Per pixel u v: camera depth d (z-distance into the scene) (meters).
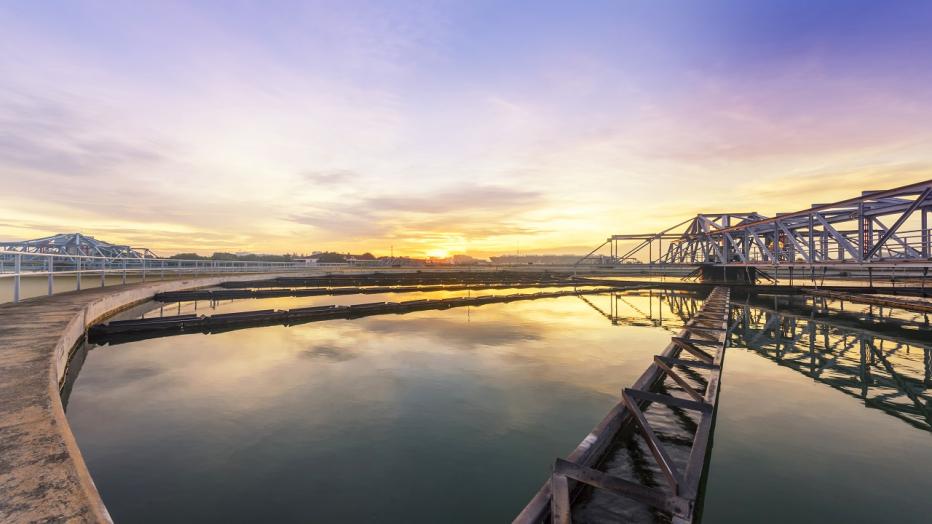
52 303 14.30
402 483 5.90
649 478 5.49
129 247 68.06
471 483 5.93
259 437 7.36
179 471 6.11
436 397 9.69
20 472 3.19
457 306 30.81
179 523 4.88
